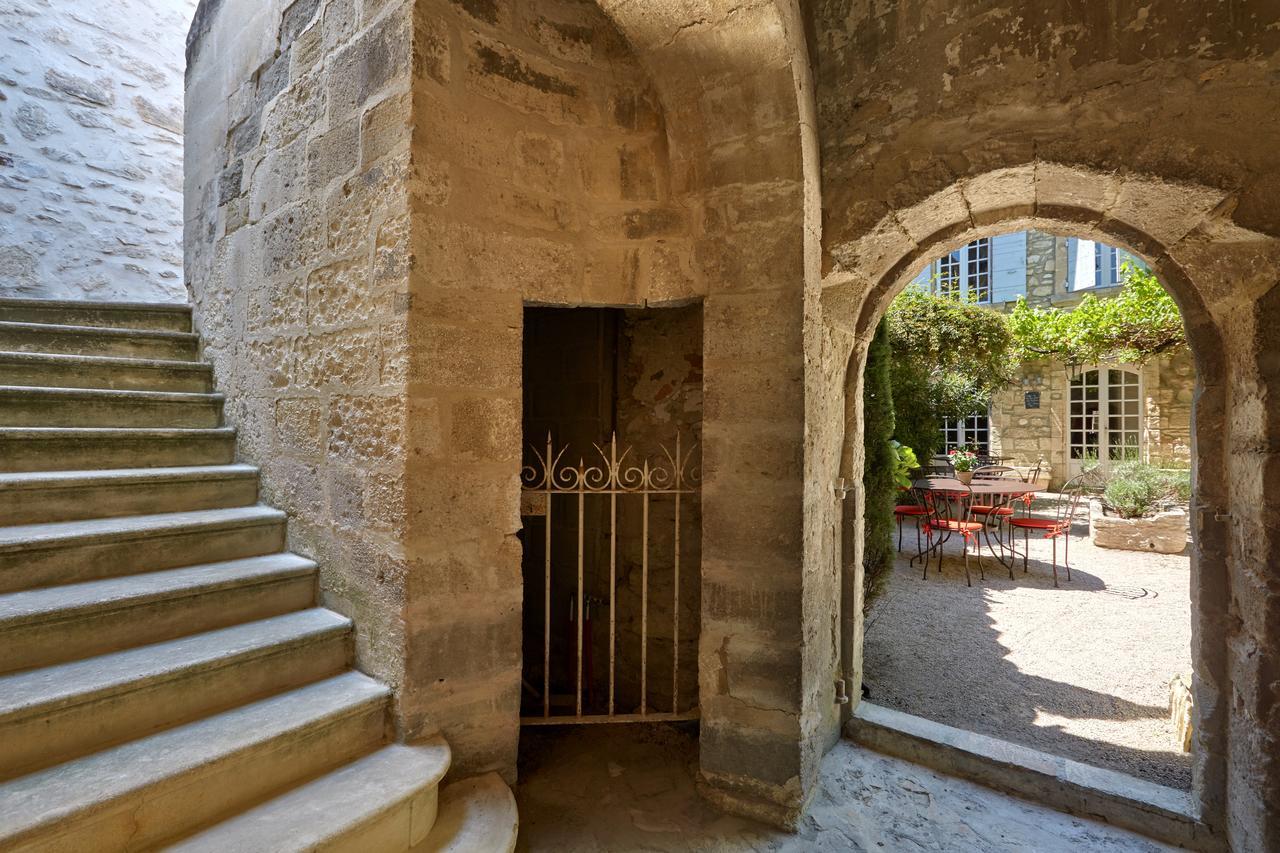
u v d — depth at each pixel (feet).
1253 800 5.30
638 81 6.77
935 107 6.41
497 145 6.06
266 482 7.64
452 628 5.88
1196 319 6.08
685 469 8.65
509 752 6.32
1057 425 32.86
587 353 9.40
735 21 5.69
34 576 5.56
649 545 8.96
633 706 9.05
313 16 6.68
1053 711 9.30
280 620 6.24
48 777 4.18
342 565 6.35
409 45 5.43
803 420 6.13
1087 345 26.68
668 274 6.71
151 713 4.92
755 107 6.14
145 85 14.10
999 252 36.65
